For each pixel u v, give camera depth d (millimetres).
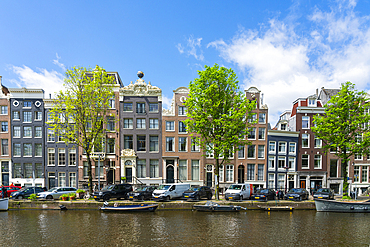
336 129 26156
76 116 25125
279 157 34875
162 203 22906
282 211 22969
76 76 24750
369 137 25969
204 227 17172
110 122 33750
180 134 34125
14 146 33719
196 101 24547
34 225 17641
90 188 25219
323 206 23141
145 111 34125
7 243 14078
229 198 24531
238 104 24844
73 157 33531
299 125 35719
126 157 33156
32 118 33688
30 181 33219
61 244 13867
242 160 34188
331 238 15281
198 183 33594
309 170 35250
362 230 16969
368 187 34938
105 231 16156
